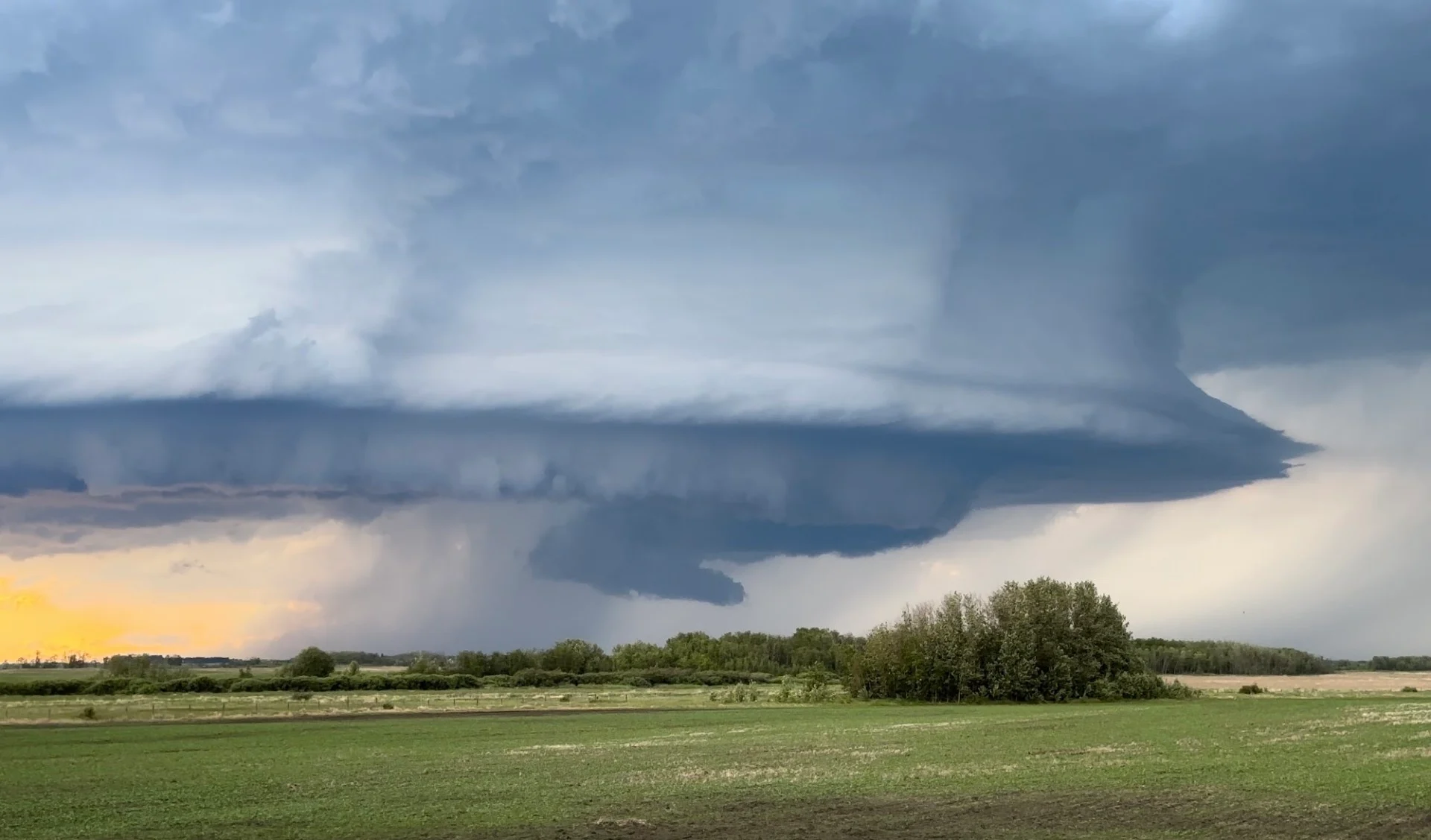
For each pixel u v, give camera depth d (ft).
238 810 140.36
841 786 156.04
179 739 266.98
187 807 143.74
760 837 117.29
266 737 270.26
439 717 353.51
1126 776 159.94
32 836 122.62
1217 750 198.80
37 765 202.18
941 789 150.51
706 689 629.10
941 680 477.77
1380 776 152.66
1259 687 541.75
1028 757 194.59
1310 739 215.72
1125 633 490.08
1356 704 374.43
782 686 532.32
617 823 126.11
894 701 476.54
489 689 620.49
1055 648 474.08
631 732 280.92
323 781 171.42
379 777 175.73
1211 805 131.75
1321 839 110.52
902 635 490.08
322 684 596.29
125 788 165.78
